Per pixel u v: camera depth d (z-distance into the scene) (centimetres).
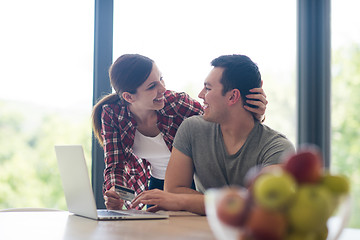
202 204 145
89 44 287
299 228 59
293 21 338
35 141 704
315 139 328
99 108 217
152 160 227
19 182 713
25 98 680
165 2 335
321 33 328
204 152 169
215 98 162
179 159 173
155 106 207
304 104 328
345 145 412
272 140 160
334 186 63
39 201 714
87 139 684
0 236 96
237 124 163
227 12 365
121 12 295
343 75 410
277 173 61
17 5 616
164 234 97
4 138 695
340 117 412
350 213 67
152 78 202
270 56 359
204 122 174
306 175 61
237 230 60
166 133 215
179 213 145
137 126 216
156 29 328
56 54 634
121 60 206
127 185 211
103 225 115
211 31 361
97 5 280
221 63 163
